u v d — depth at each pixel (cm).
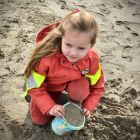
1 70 239
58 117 186
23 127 201
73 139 197
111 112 218
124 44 288
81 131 202
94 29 164
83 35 160
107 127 206
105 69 256
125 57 273
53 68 179
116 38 294
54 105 183
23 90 226
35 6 312
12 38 269
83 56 171
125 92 236
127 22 317
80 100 199
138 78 253
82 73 187
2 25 282
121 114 217
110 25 309
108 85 241
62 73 182
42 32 186
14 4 311
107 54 273
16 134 197
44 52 173
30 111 205
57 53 175
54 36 172
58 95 210
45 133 199
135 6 346
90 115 207
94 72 189
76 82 191
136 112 221
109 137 203
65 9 317
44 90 184
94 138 201
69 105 190
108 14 324
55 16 304
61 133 192
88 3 335
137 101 230
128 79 249
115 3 345
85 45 164
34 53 175
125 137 203
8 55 252
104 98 228
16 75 236
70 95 198
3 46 260
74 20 161
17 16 295
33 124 203
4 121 203
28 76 183
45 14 304
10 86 227
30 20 293
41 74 179
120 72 256
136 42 294
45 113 184
